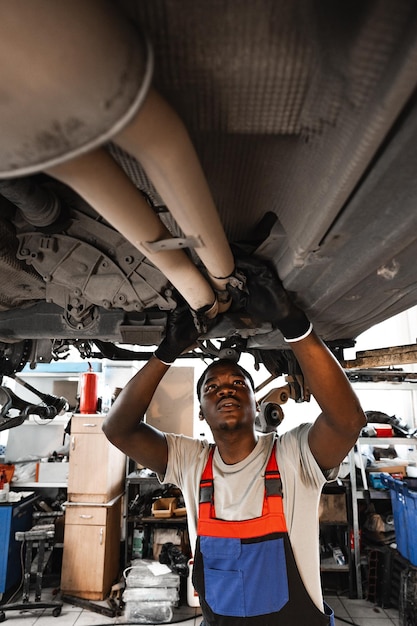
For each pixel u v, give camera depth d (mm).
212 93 531
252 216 916
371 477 3557
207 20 438
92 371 3725
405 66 379
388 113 434
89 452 3389
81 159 421
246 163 706
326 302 1051
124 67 343
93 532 3264
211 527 1175
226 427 1247
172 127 430
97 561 3217
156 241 647
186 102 547
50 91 323
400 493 3104
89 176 451
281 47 466
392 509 3525
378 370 2691
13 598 3232
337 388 1040
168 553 3279
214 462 1319
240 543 1124
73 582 3199
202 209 568
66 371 3938
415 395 4625
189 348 1344
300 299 1058
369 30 389
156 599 2971
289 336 1021
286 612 1055
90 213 1075
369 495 3432
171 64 489
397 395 4730
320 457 1184
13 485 3670
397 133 474
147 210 585
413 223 642
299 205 729
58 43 310
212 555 1145
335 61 453
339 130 528
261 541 1115
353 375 2654
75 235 1104
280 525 1127
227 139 638
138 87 354
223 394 1289
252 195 816
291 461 1219
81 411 3500
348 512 3402
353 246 748
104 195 493
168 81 512
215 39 459
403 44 374
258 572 1089
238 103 550
